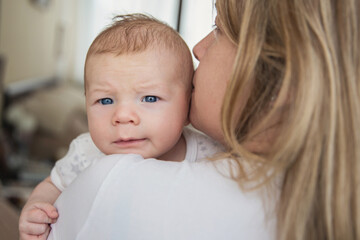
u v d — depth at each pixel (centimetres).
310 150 55
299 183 56
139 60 73
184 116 79
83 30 705
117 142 74
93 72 75
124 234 58
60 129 431
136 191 59
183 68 78
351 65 56
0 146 300
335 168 56
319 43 54
